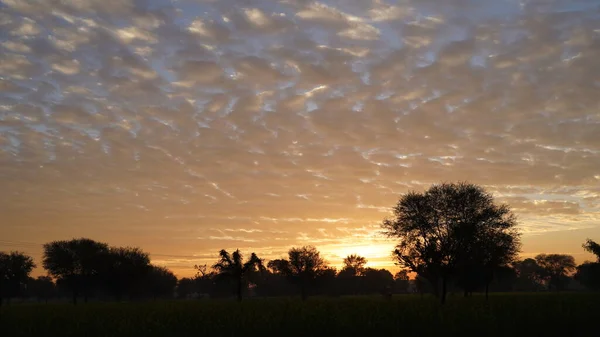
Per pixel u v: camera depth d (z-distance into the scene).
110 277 122.56
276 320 31.47
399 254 66.38
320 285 138.00
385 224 66.56
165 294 167.75
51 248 120.81
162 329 30.69
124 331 30.62
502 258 69.69
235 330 29.45
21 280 114.19
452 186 65.25
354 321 30.20
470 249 64.81
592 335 27.30
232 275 102.56
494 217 64.31
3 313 47.22
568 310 31.58
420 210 64.69
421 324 28.98
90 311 51.44
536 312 31.39
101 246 125.38
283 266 130.38
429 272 66.56
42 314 45.88
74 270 121.25
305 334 28.33
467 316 30.81
